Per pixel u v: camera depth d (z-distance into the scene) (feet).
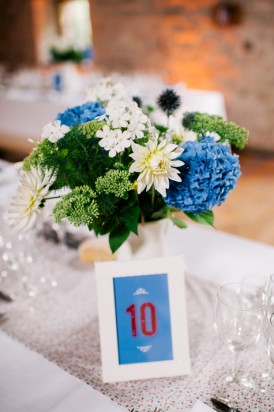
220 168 2.81
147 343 3.14
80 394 2.97
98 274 3.13
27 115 13.79
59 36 18.53
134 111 2.79
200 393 2.98
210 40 14.43
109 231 3.21
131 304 3.15
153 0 14.90
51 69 18.02
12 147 16.51
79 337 3.57
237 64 14.29
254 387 3.00
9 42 19.06
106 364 3.10
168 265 3.15
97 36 16.71
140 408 2.87
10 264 4.51
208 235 5.06
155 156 2.65
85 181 2.89
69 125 3.15
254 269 4.33
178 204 2.98
